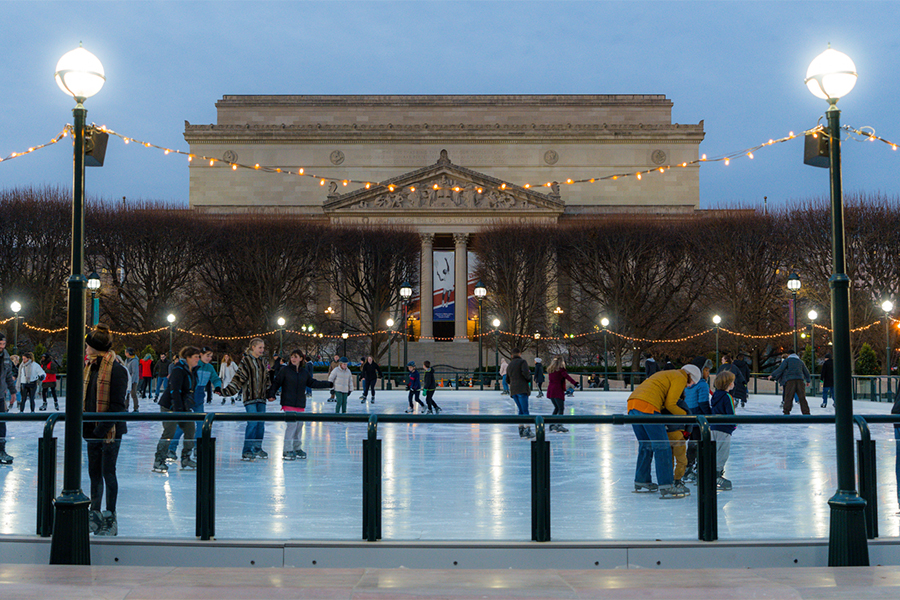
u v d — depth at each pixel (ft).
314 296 228.02
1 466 33.40
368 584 26.07
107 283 213.05
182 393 56.29
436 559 31.53
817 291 188.34
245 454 32.17
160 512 32.24
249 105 283.38
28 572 27.37
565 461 31.81
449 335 267.39
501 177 277.64
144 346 204.03
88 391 39.58
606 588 25.73
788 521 32.37
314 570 27.78
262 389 60.03
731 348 203.41
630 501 31.89
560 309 224.33
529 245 225.35
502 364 146.82
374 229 231.09
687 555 31.60
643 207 262.06
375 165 277.64
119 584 25.93
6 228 189.98
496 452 31.83
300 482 32.09
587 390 169.37
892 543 32.65
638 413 40.91
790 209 204.85
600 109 284.00
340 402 96.78
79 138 32.96
